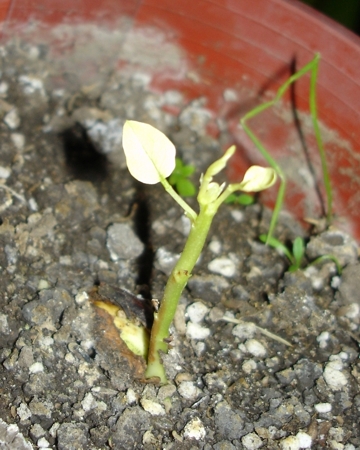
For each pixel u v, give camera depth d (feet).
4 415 0.92
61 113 1.26
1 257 1.04
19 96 1.26
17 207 1.11
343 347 1.05
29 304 1.00
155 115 1.30
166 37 1.26
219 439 0.94
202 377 0.99
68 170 1.20
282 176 1.08
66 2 1.22
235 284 1.11
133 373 0.97
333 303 1.10
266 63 1.19
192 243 0.80
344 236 1.15
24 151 1.20
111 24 1.26
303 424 0.97
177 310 1.04
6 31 1.24
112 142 1.24
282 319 1.07
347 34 1.09
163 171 0.80
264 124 1.23
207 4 1.18
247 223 1.19
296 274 1.09
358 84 1.09
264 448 0.94
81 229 1.12
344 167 1.15
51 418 0.93
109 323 0.99
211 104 1.30
